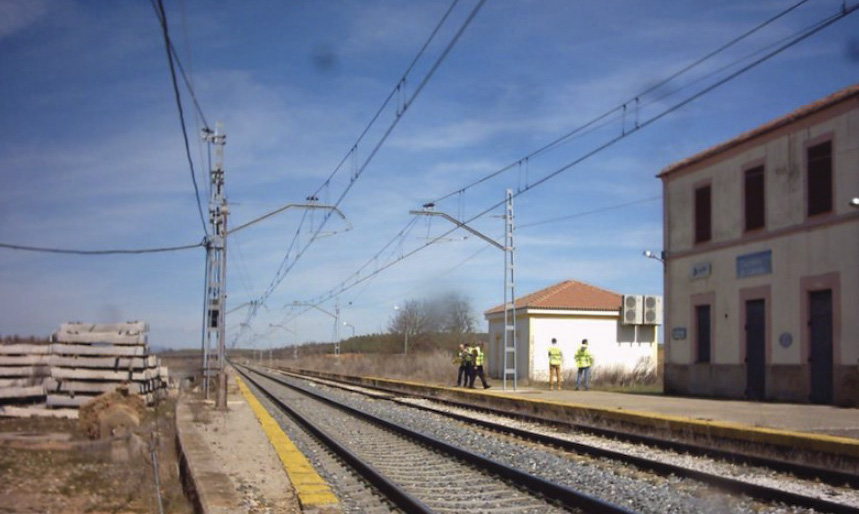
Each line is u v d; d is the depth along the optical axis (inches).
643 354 1787.6
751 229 991.6
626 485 442.6
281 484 459.2
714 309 1056.8
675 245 1155.9
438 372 1966.0
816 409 792.3
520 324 1803.6
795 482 443.8
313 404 1146.7
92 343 855.7
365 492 433.7
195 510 398.0
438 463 534.3
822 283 865.5
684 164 1135.6
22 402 831.1
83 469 524.4
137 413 727.1
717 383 1042.1
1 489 450.9
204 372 1245.1
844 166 842.2
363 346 4859.7
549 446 617.6
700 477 447.8
